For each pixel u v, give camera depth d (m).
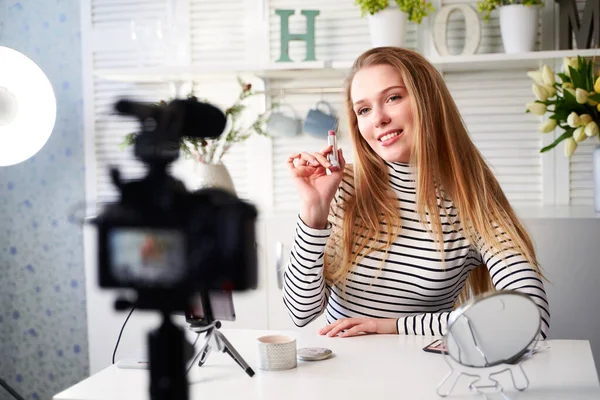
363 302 1.50
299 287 1.44
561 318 2.25
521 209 2.48
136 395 1.00
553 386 1.01
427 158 1.46
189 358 0.44
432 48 2.55
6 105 2.24
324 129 2.61
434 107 1.50
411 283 1.47
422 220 1.46
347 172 1.60
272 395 0.98
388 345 1.29
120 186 0.40
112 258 0.39
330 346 1.29
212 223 0.39
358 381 1.05
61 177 2.80
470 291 1.76
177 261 0.39
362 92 1.49
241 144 2.72
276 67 2.47
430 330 1.37
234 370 1.13
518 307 0.85
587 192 2.57
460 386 1.01
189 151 2.25
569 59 2.14
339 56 2.65
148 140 0.40
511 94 2.60
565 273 2.24
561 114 2.13
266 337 1.19
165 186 0.40
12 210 2.84
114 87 2.76
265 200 2.71
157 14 2.72
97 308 2.58
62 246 2.81
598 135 2.09
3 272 2.87
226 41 2.71
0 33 2.82
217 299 0.91
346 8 2.63
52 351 2.85
